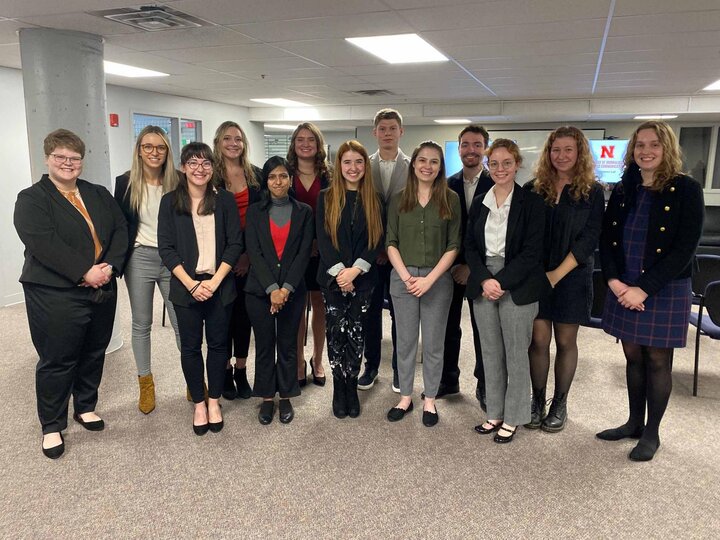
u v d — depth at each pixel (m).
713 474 2.23
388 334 4.22
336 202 2.58
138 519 1.93
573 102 8.16
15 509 1.98
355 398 2.77
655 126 2.14
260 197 2.71
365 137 11.63
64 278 2.29
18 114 5.18
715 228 7.41
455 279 2.81
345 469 2.26
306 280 2.96
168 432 2.58
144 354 2.73
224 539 1.83
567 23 3.68
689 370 3.49
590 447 2.45
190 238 2.46
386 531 1.87
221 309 2.52
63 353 2.34
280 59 5.00
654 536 1.84
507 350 2.43
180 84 6.68
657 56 4.83
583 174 2.33
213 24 3.69
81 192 2.40
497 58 4.93
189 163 2.41
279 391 2.73
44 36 3.50
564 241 2.36
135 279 2.64
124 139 6.98
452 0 3.15
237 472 2.23
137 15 3.36
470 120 9.79
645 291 2.16
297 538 1.83
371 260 2.60
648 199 2.21
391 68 5.48
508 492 2.10
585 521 1.92
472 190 2.77
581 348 3.92
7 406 2.86
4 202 5.08
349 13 3.43
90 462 2.31
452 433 2.59
